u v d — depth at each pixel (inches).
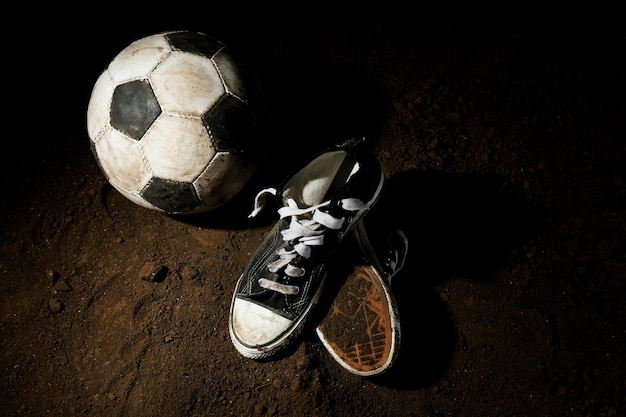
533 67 43.1
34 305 35.4
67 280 35.8
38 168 38.8
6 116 40.4
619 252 36.9
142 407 33.4
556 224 37.8
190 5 45.3
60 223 37.2
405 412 33.9
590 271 36.6
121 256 36.4
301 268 32.9
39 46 43.1
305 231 32.3
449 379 34.4
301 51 43.0
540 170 39.3
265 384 33.9
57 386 33.8
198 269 36.2
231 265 36.4
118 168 32.2
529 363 34.7
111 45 43.3
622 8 45.9
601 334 35.1
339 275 34.5
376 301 33.7
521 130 40.5
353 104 40.8
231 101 32.4
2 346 34.6
